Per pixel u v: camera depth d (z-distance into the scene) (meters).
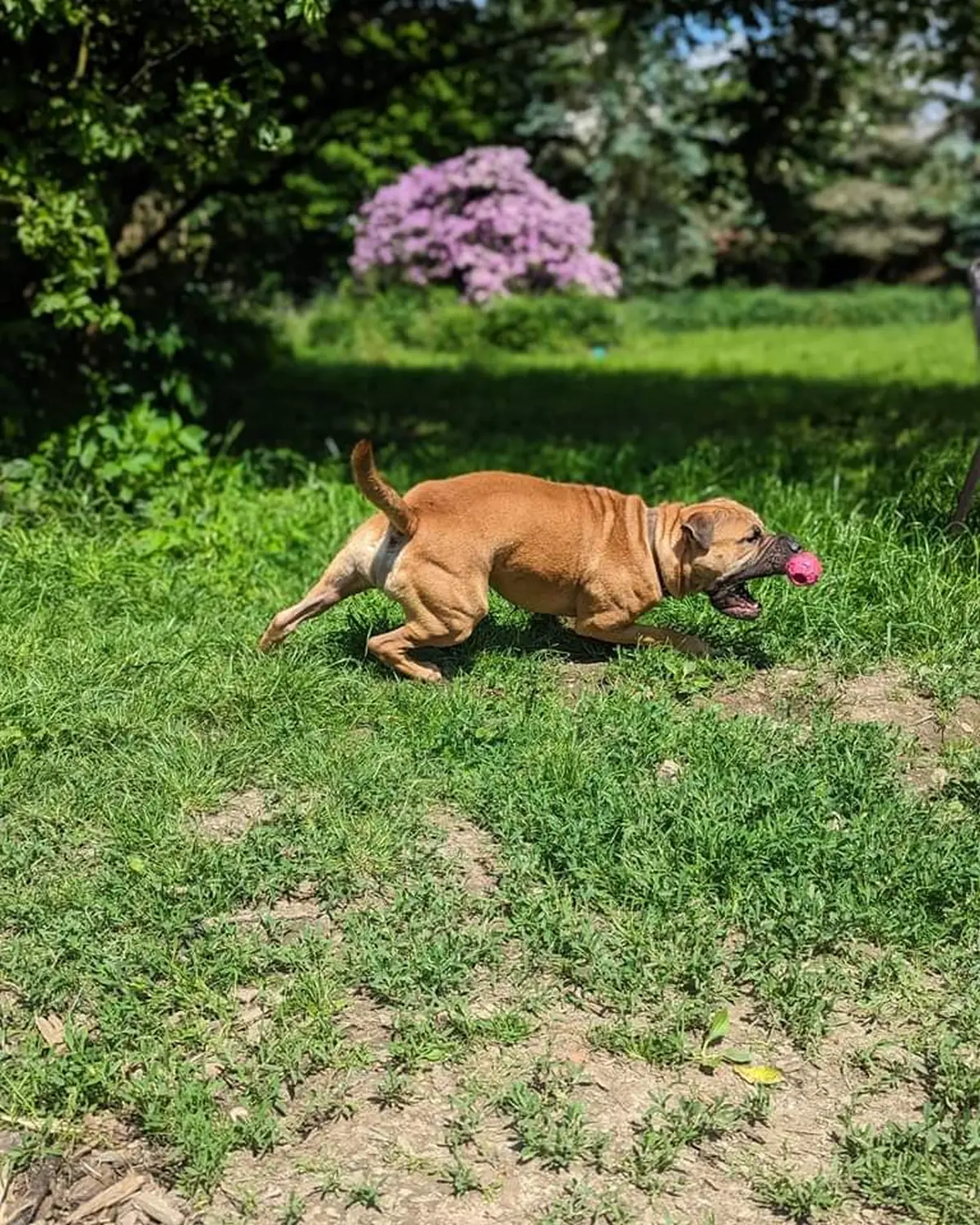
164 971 1.67
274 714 2.34
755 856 1.89
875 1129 1.47
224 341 5.44
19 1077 1.50
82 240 3.80
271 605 2.89
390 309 12.16
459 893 1.84
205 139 3.95
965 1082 1.50
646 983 1.66
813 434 5.41
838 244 19.06
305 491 3.91
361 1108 1.48
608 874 1.86
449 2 6.26
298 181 7.20
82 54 3.88
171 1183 1.39
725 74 7.46
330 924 1.80
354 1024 1.61
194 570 3.10
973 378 8.72
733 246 18.66
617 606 2.52
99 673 2.45
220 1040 1.56
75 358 4.57
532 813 2.00
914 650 2.65
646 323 15.31
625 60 15.73
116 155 3.73
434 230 12.51
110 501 3.56
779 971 1.68
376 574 2.42
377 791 2.08
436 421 6.43
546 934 1.72
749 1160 1.43
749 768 2.16
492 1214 1.35
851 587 2.87
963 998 1.66
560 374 9.47
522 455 4.96
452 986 1.66
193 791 2.09
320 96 6.18
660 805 2.03
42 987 1.63
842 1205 1.37
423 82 6.82
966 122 19.73
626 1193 1.38
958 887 1.84
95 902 1.78
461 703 2.37
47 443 3.78
